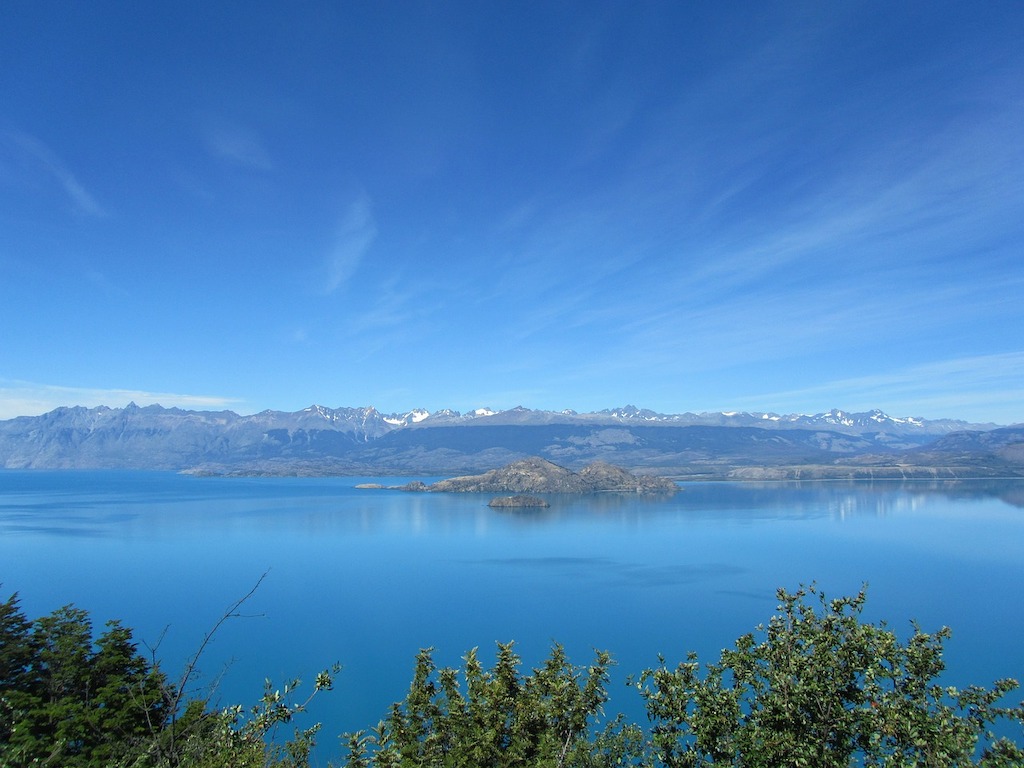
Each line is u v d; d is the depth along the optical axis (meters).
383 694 64.56
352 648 79.62
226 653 77.44
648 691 15.99
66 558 140.12
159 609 97.75
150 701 24.22
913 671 13.60
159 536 176.38
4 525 198.88
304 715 59.28
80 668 29.20
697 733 14.46
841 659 14.01
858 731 13.24
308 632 86.31
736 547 157.38
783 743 13.16
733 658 15.60
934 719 12.58
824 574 123.06
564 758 15.13
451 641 82.62
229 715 16.95
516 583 116.94
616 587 113.06
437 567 133.25
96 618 92.75
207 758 15.40
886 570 126.62
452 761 15.32
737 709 14.51
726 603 101.12
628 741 17.25
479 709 16.02
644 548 157.50
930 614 94.00
